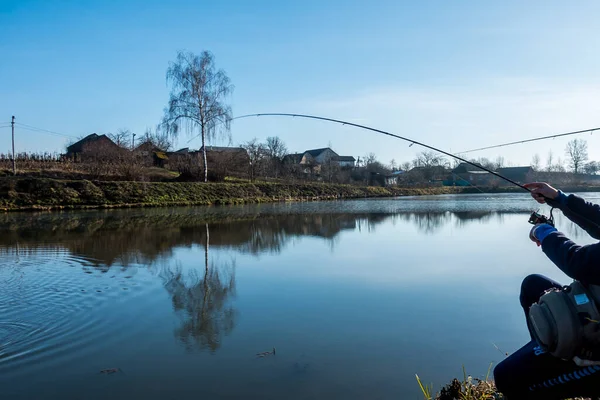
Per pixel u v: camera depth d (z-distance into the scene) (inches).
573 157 1888.5
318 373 164.4
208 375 163.6
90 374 164.9
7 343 193.6
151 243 460.1
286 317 226.7
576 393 75.8
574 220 86.0
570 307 71.5
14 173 1147.3
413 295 265.7
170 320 222.4
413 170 2258.9
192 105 1248.8
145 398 147.3
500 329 208.2
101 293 269.7
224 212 868.0
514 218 734.5
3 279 303.1
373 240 488.4
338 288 282.0
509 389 85.4
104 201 971.3
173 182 1186.0
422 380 158.2
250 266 349.1
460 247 438.6
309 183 1619.1
